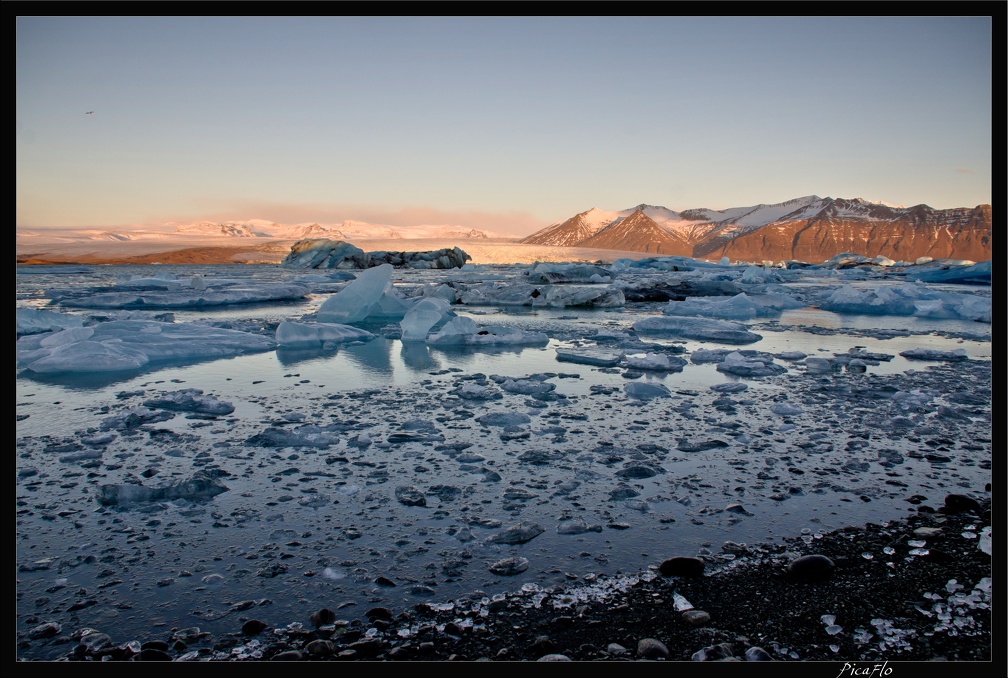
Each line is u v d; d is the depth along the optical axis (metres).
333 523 2.49
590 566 2.17
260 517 2.54
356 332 7.84
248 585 2.04
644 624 1.83
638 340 7.72
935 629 1.81
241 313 10.85
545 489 2.85
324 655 1.68
